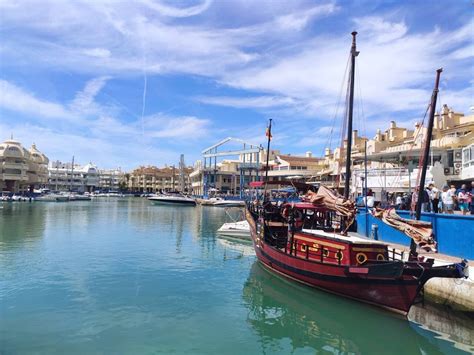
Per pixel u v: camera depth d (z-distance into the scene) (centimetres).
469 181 2630
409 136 4550
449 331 1180
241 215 5447
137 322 1219
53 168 18288
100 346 1032
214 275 1850
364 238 1480
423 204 1900
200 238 3156
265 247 1866
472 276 1215
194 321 1240
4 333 1114
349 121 2020
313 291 1466
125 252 2444
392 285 1170
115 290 1571
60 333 1116
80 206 7919
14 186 10512
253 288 1620
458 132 3681
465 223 1447
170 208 7619
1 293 1509
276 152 10994
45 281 1695
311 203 1595
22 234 3225
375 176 3306
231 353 1016
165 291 1567
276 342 1090
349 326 1193
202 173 11525
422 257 1248
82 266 2009
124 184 19025
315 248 1491
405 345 1078
